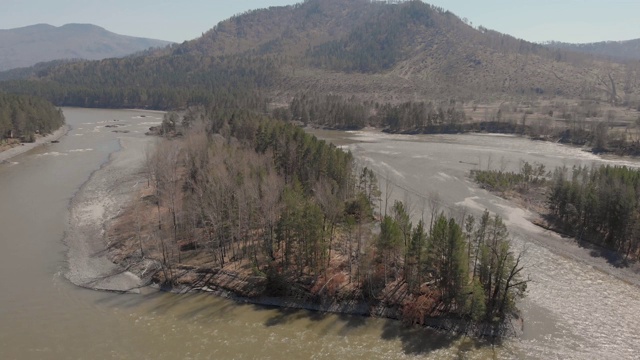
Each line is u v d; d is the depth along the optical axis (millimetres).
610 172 92500
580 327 57156
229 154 94250
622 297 63844
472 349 53094
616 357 51844
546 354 52281
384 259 62562
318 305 61688
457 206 98812
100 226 89938
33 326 58062
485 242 66562
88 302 63812
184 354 52531
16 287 67625
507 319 57469
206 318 59719
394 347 53562
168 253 73625
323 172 88250
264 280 65500
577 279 68562
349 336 55719
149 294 65938
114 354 52656
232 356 52094
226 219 73562
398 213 69812
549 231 85875
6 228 90062
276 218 70188
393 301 60594
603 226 80250
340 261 68312
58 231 88375
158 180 98562
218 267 69562
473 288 56312
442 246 57938
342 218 73750
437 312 58188
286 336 55812
